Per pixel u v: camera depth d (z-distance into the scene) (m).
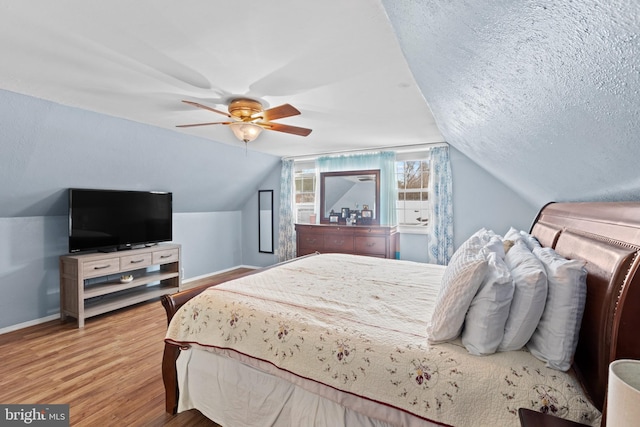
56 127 2.71
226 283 2.18
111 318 3.50
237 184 5.39
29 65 1.84
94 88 2.21
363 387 1.26
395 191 4.59
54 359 2.53
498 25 0.72
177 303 1.96
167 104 2.56
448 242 4.19
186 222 5.14
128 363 2.47
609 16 0.47
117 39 1.55
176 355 1.88
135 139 3.36
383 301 1.82
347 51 1.69
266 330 1.57
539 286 1.11
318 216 5.11
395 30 1.39
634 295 0.81
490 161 2.68
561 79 0.74
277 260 5.77
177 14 1.35
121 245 3.82
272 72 1.95
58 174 3.15
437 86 1.64
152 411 1.90
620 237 1.01
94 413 1.88
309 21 1.41
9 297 3.17
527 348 1.19
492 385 1.06
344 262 2.89
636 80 0.55
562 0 0.50
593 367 0.97
